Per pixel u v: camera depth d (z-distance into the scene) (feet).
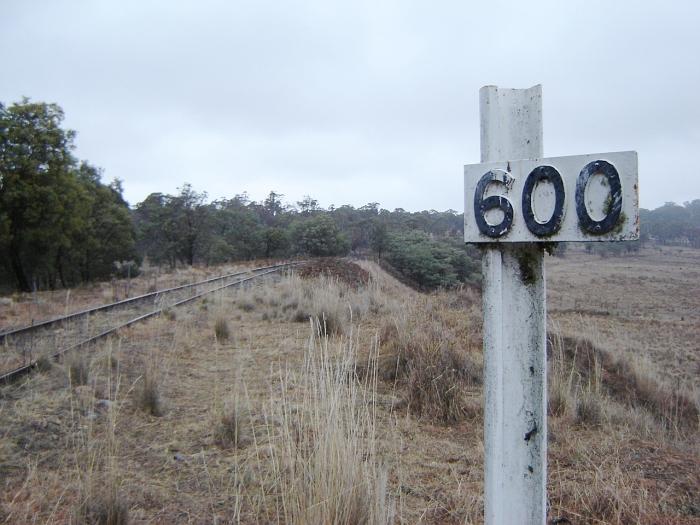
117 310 45.11
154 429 15.98
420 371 19.12
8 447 13.92
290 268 85.71
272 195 300.81
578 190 5.76
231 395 18.43
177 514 11.01
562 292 157.07
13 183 105.50
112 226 153.58
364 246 236.43
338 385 10.78
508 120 6.72
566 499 11.84
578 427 17.93
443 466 13.51
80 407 17.37
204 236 193.67
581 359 29.96
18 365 23.13
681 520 10.71
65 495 11.71
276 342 28.94
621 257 319.27
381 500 9.41
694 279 204.64
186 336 30.07
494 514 6.59
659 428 19.35
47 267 133.18
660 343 54.65
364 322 35.50
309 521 8.80
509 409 6.61
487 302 6.68
